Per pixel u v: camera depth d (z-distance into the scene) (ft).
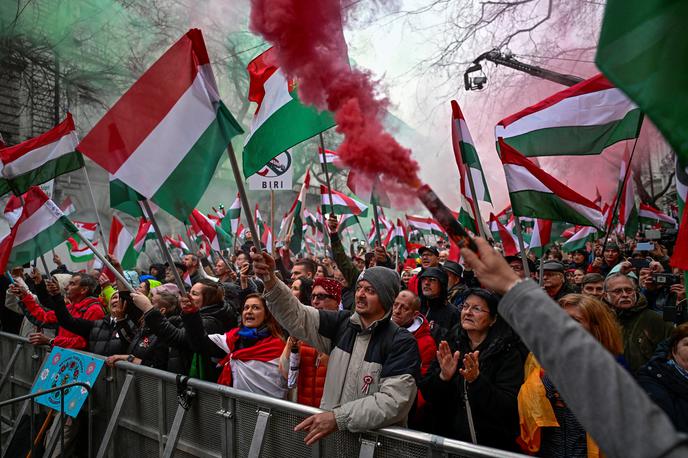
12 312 22.49
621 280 12.30
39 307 17.12
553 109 13.88
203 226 25.68
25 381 16.51
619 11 3.14
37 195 14.70
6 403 10.84
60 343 15.37
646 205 34.65
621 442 2.88
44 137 14.76
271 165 17.20
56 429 13.25
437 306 13.93
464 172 13.25
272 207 16.07
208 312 13.28
